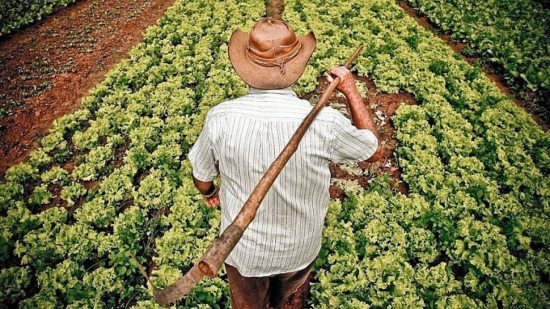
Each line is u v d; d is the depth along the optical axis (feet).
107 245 16.88
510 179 18.88
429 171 19.27
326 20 28.71
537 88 24.22
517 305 14.80
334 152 9.05
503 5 30.37
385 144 21.21
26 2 32.65
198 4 30.63
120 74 25.14
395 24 28.30
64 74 26.86
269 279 10.98
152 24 31.14
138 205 18.53
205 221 17.66
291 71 8.78
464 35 28.14
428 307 14.89
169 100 23.36
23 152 22.22
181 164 20.15
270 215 9.41
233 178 9.29
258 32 8.64
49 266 16.67
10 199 19.08
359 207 17.56
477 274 15.80
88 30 30.68
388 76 23.98
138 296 15.38
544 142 20.68
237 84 23.89
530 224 17.08
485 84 23.81
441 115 21.84
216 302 15.02
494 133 20.83
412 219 17.43
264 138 8.64
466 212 17.58
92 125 22.13
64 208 18.45
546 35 27.55
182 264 16.29
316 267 15.85
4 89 25.75
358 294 15.05
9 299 15.65
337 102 23.38
